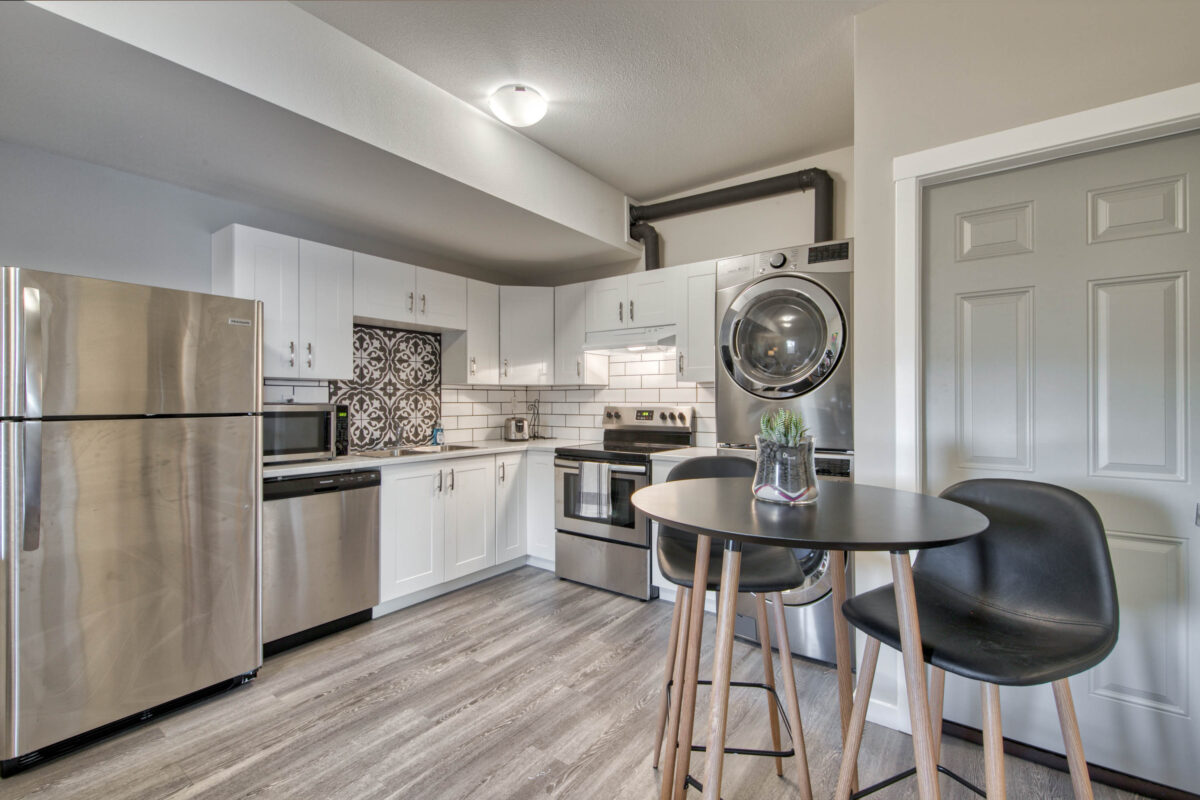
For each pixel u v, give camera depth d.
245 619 2.12
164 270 2.44
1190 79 1.43
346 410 2.81
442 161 2.31
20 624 1.61
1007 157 1.64
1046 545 1.21
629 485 3.04
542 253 3.55
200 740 1.79
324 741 1.78
